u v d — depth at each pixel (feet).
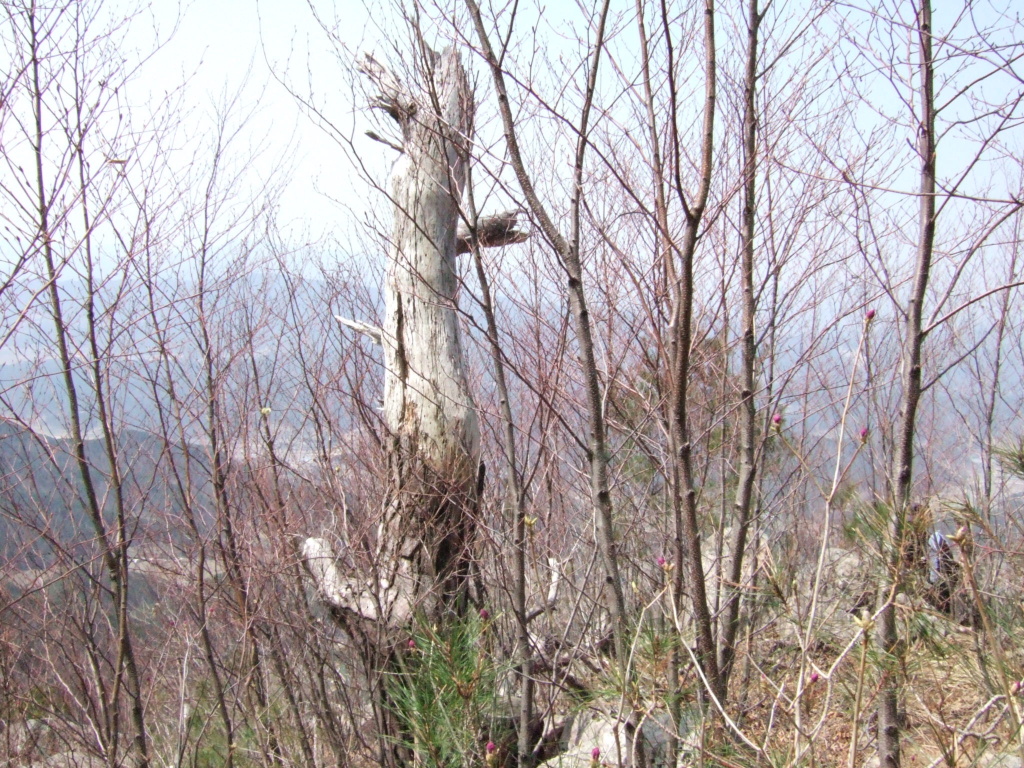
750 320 12.61
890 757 9.37
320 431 16.94
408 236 16.28
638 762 9.50
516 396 18.24
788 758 8.43
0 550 15.53
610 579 9.79
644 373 13.73
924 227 9.78
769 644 12.88
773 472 15.78
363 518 17.13
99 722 15.93
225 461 17.33
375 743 15.96
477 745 9.88
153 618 18.17
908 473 9.34
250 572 16.07
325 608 16.52
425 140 14.14
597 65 9.52
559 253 9.62
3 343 12.82
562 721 16.03
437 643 10.07
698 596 9.89
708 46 8.41
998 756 7.89
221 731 17.17
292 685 16.85
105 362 15.87
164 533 17.25
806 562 13.70
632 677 9.20
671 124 8.32
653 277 11.93
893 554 8.20
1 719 15.80
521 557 13.46
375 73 13.57
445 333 16.76
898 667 8.08
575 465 15.15
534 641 14.08
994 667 8.14
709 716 9.40
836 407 15.17
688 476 9.78
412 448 16.70
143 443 17.17
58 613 16.30
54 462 14.69
